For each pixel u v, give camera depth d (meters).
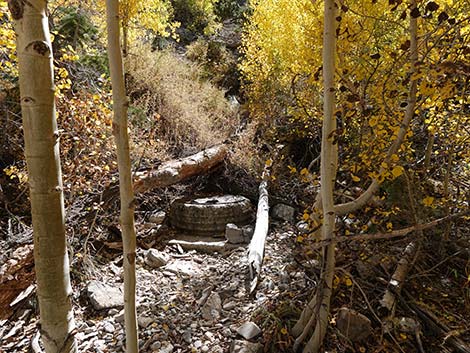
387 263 2.95
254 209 4.45
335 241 2.00
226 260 3.49
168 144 4.94
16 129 3.65
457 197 3.35
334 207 2.05
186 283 3.08
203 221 4.02
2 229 3.12
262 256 3.26
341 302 2.62
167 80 6.15
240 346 2.24
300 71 4.79
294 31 4.93
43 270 1.38
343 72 2.34
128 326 1.63
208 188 4.96
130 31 6.40
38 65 1.25
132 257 1.58
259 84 6.38
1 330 2.48
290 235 3.79
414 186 3.29
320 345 2.19
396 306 2.61
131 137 4.28
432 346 2.35
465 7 2.14
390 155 2.02
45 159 1.31
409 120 1.99
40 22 1.24
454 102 3.06
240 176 4.91
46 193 1.34
